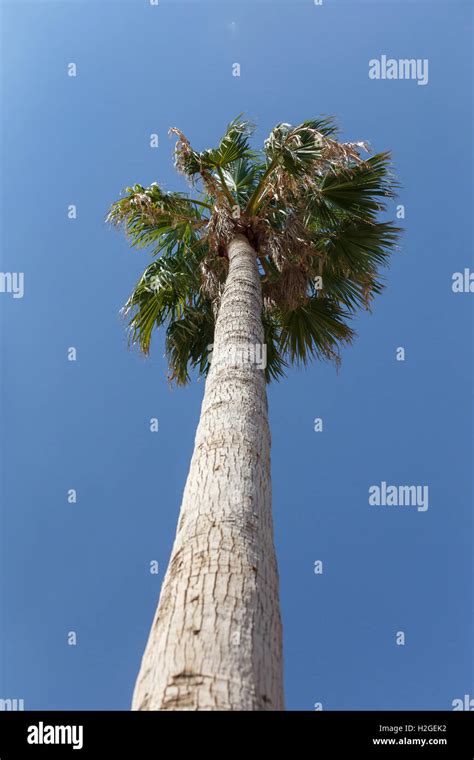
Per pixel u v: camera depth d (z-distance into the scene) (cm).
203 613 247
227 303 543
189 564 276
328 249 777
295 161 672
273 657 246
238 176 822
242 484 328
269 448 389
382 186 738
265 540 303
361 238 762
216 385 424
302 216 746
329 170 709
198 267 800
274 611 270
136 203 729
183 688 219
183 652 232
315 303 793
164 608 263
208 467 341
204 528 296
